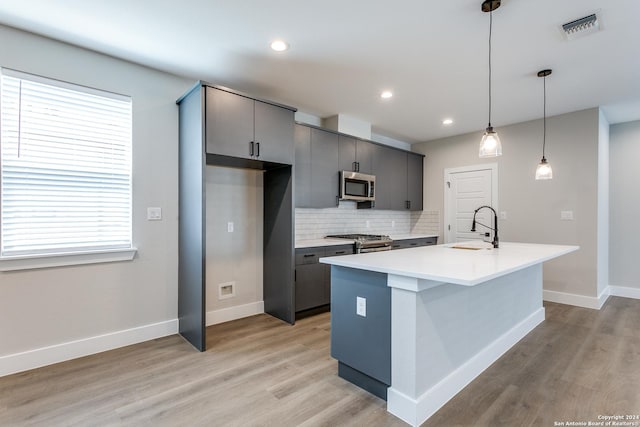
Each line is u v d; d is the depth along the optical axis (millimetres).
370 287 2029
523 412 1868
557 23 2215
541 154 4309
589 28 2264
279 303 3502
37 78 2381
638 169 4332
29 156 2369
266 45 2529
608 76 3045
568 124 4102
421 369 1812
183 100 2982
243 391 2070
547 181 4262
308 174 3818
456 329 2115
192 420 1783
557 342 2896
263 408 1893
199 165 2699
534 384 2178
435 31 2326
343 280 2213
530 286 3256
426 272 1696
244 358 2549
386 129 4902
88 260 2584
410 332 1791
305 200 3781
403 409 1799
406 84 3250
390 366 1900
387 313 1925
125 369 2355
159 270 2969
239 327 3254
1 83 2258
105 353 2623
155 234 2939
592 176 3920
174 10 2082
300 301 3461
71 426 1730
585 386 2145
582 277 3990
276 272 3551
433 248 2992
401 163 5160
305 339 2943
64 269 2500
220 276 3414
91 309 2615
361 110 4047
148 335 2900
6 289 2275
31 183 2379
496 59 2732
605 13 2096
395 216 5527
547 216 4254
